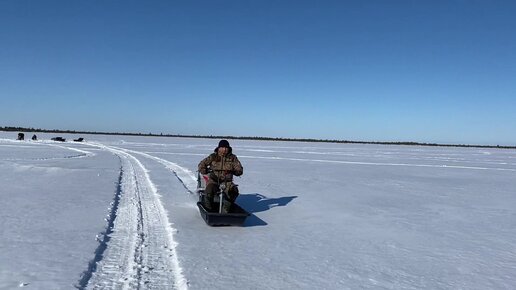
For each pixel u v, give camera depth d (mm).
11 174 15039
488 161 35656
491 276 5238
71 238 6328
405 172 21078
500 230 7852
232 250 6082
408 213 9453
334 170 21047
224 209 7816
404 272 5320
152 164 22016
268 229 7523
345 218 8695
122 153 33062
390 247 6488
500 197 12375
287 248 6281
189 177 16141
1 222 7301
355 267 5465
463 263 5754
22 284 4461
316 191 12820
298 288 4672
